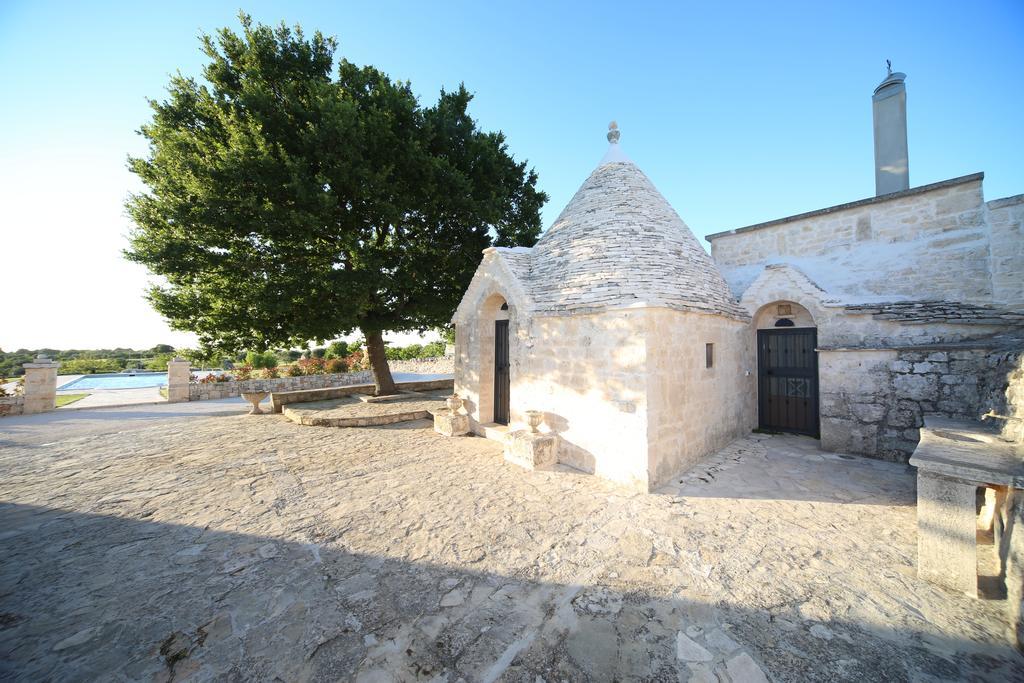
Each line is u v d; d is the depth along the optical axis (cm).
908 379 753
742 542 471
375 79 1355
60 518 550
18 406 1553
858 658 294
